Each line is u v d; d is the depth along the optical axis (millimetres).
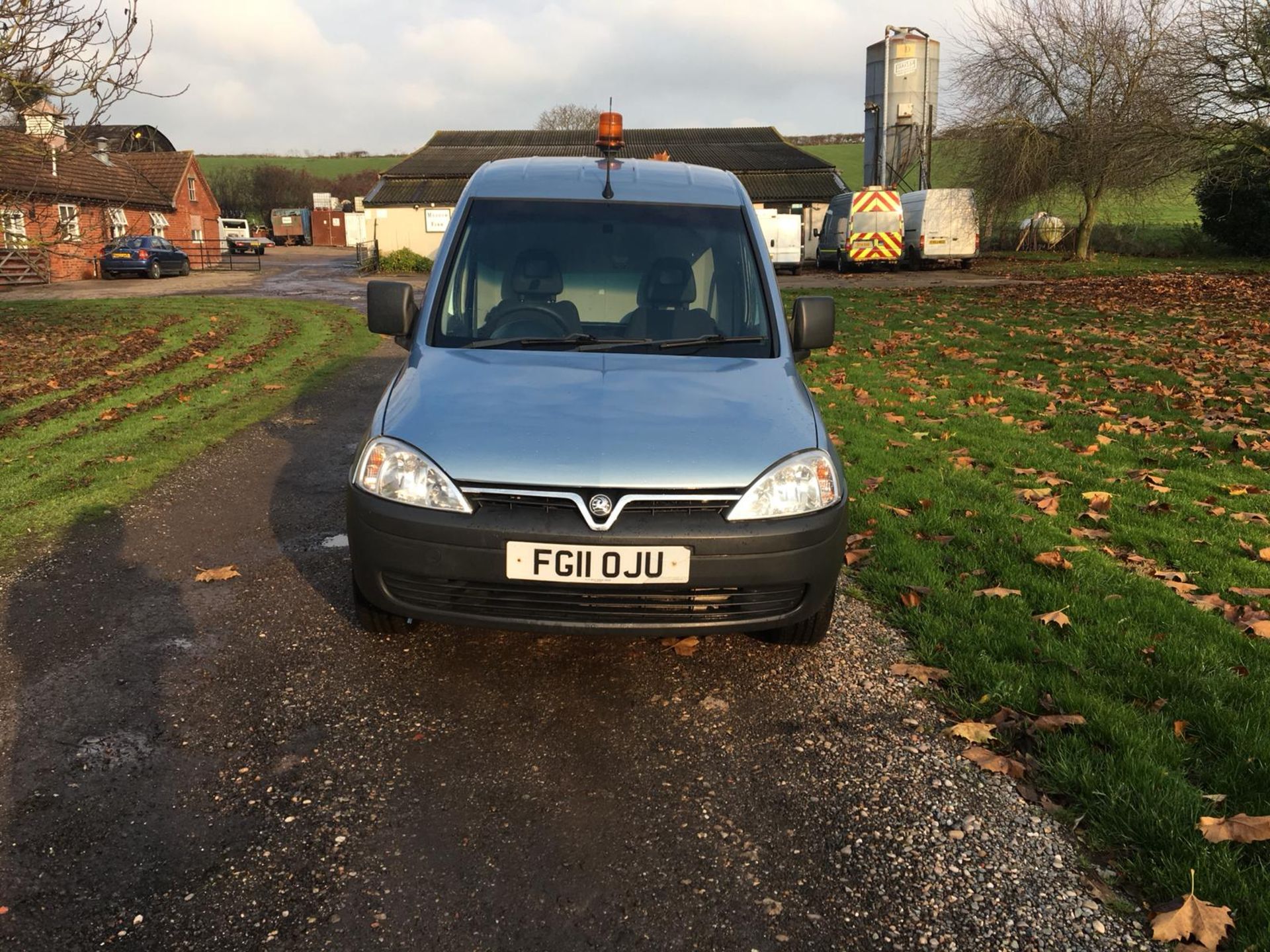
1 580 4129
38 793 2580
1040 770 2756
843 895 2254
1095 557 4461
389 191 40062
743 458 3004
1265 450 6582
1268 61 23500
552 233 3994
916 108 37156
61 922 2104
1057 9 30734
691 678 3361
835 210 34562
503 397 3221
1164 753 2754
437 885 2260
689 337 3762
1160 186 28188
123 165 41969
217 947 2047
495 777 2727
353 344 12977
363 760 2793
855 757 2857
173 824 2467
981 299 19594
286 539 4750
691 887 2273
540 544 2871
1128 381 9367
